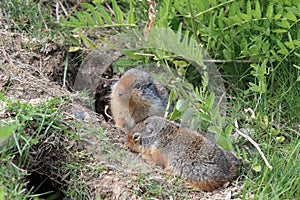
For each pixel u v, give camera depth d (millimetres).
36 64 11281
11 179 8312
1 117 9164
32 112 9312
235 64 11453
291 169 9305
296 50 11109
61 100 9930
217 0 11117
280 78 11305
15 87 10336
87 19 10891
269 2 11172
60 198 9359
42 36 11898
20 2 12352
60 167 9320
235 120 10578
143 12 11797
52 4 12906
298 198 8883
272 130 10422
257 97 11219
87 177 9156
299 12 10508
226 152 9742
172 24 11531
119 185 8977
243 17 10836
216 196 9172
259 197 8703
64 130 9422
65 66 11500
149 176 9258
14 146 8875
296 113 10906
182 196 9023
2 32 11664
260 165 9484
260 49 11133
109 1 12844
